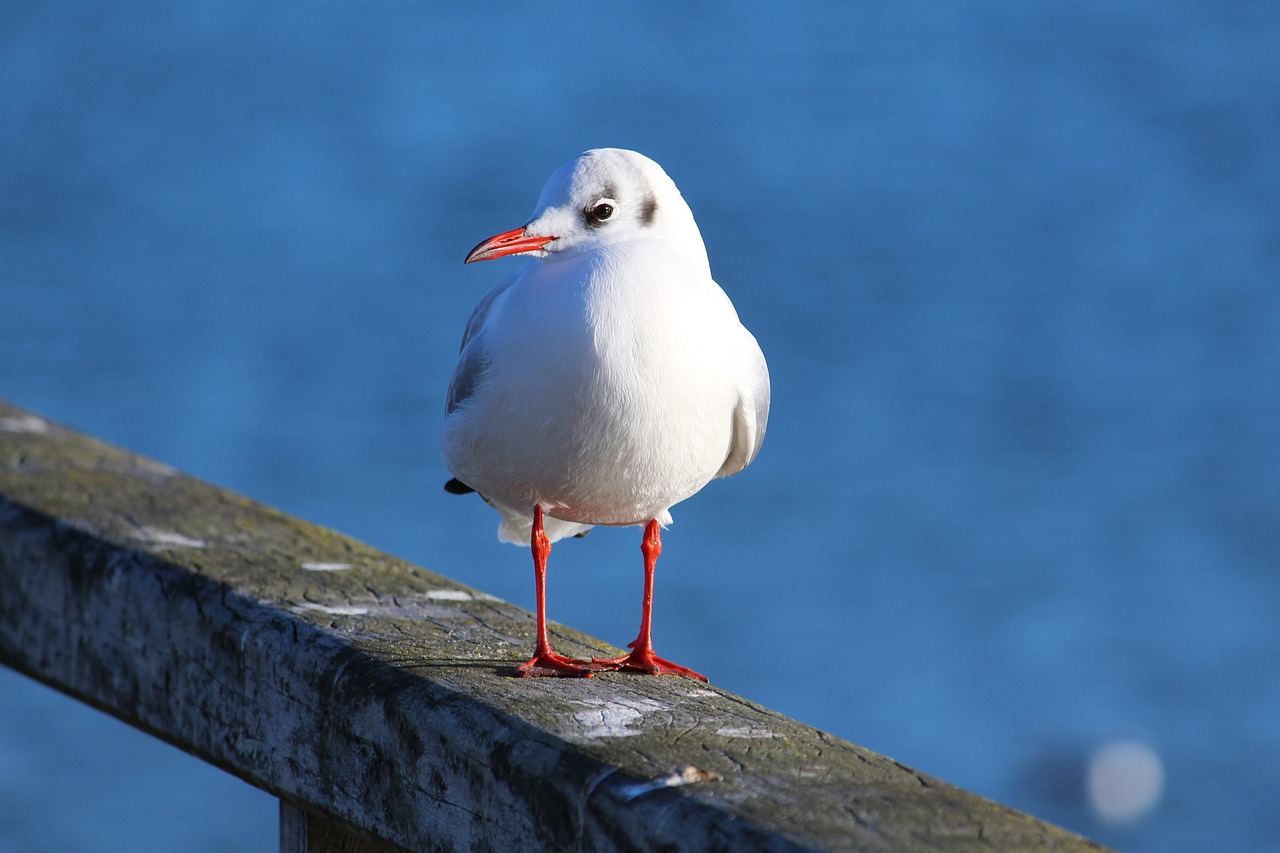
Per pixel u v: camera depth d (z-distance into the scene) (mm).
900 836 3387
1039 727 15914
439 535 18906
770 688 16109
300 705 4688
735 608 17281
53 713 14266
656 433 5223
